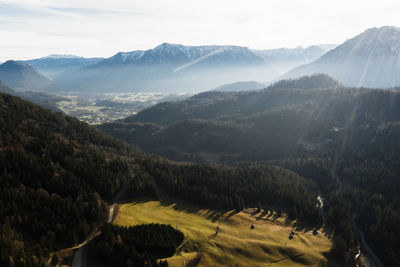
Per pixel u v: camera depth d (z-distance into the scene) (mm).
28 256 78500
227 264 102875
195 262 98562
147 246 96562
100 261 89375
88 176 133625
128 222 113938
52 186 118250
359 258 135375
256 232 129125
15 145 138000
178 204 145875
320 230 145500
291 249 119750
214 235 117812
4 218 93750
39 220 95750
